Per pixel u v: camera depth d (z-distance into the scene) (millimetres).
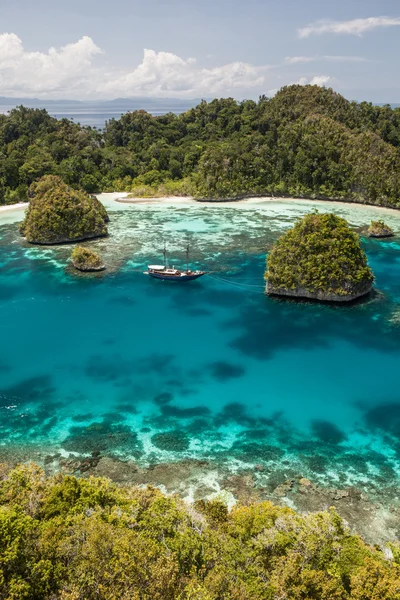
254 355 64375
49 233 111438
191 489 40719
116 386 56906
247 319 75375
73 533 27609
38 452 45250
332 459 45062
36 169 161500
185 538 28266
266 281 85125
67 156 180875
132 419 50750
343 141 165125
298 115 195875
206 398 54750
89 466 43344
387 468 43875
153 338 69125
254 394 55594
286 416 51688
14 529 26375
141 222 131625
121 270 96750
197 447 46375
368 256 105062
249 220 133875
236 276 93750
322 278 79375
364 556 29016
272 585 25562
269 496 40125
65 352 64938
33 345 66750
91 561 25188
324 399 54781
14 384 57000
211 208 148375
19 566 24938
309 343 67688
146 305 80750
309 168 159750
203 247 110562
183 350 65688
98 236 118688
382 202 147500
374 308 78875
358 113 198625
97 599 23516
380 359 63281
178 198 161750
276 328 72312
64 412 51719
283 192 162625
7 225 128125
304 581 25859
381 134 190625
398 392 56250
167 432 48656
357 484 41750
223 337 69500
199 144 199625
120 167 180000
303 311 78125
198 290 87188
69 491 32750
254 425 50031
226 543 29016
